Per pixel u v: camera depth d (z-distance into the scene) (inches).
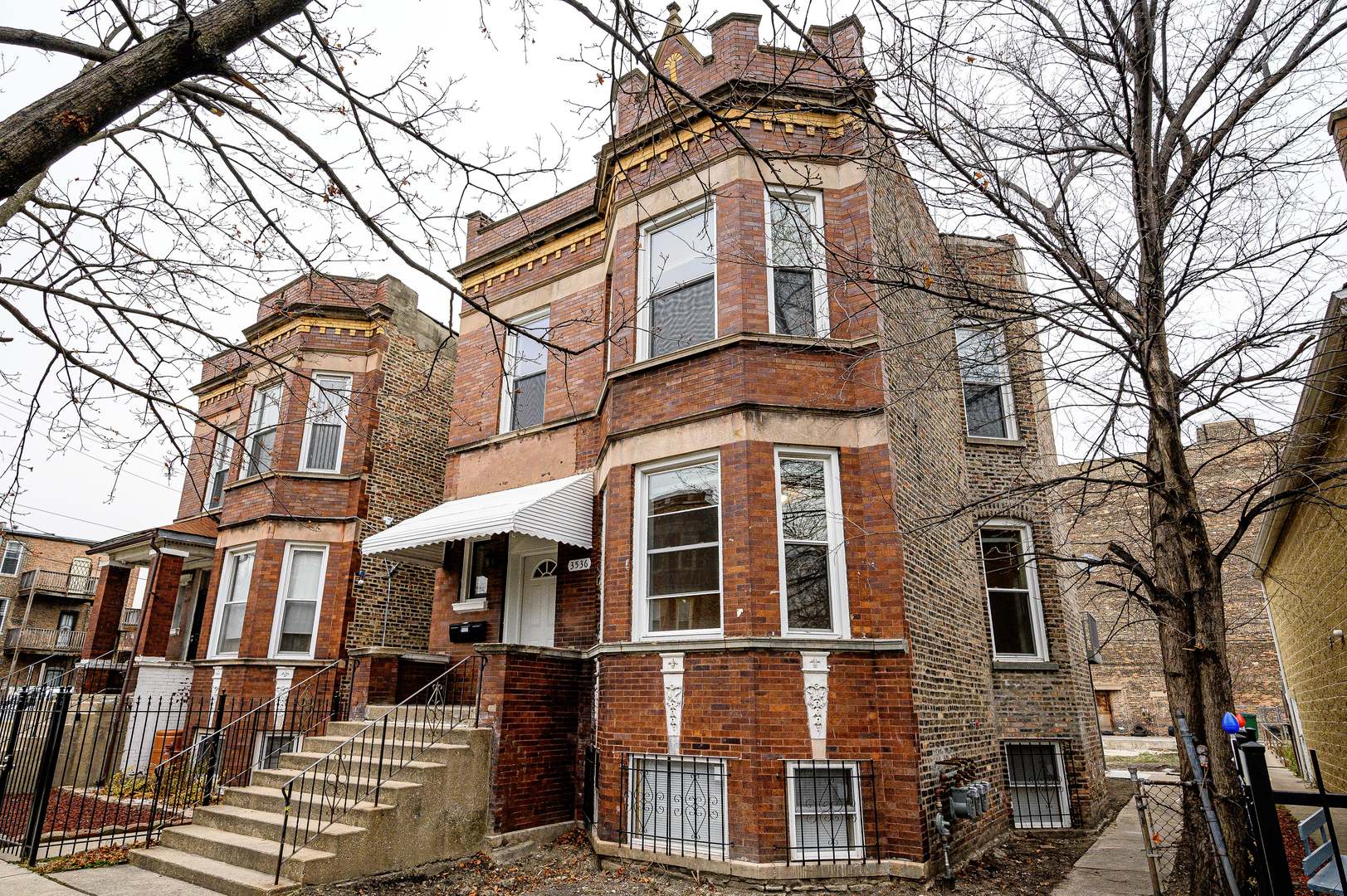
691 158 436.5
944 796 347.3
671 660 363.3
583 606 450.6
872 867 319.9
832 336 396.5
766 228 410.3
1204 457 658.8
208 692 621.6
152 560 719.1
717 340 390.3
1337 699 523.8
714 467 390.9
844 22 434.0
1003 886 324.2
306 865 299.4
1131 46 264.2
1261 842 188.1
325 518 632.4
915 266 308.3
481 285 598.2
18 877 317.1
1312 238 243.1
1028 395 553.3
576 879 335.3
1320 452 417.7
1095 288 267.3
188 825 374.0
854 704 340.8
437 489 703.1
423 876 335.9
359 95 228.7
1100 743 589.0
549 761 404.8
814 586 365.1
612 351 457.4
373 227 220.2
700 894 309.4
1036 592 518.9
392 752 369.4
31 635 1668.3
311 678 531.5
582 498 462.0
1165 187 272.4
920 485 411.5
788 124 425.1
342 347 683.4
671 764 356.8
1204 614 252.4
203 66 164.4
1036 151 269.9
